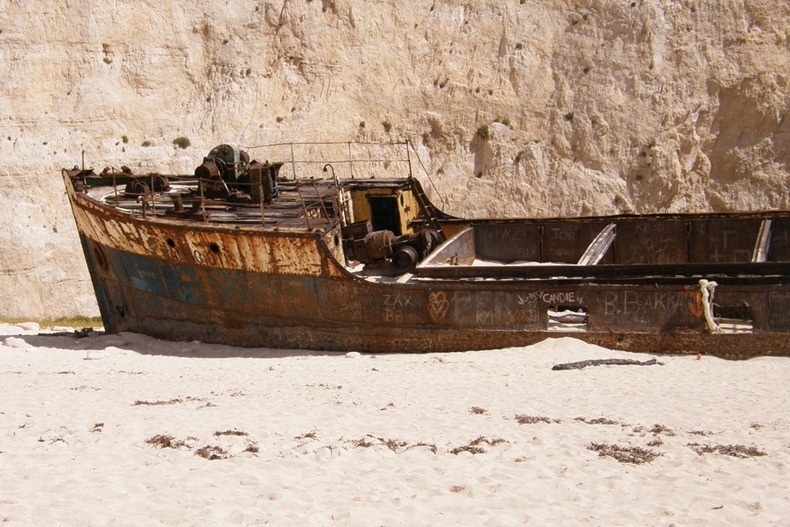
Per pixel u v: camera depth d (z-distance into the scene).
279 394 10.39
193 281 15.03
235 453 7.60
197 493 6.50
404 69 28.98
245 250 14.38
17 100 27.66
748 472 6.98
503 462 7.34
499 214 26.56
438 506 6.23
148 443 7.92
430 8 29.89
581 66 28.19
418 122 28.14
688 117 26.80
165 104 28.59
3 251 25.31
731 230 17.48
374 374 11.97
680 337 13.12
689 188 26.17
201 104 28.56
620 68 27.88
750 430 8.32
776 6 27.81
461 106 28.11
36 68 28.09
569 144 27.22
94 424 8.66
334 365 12.96
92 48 28.62
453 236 17.48
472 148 27.77
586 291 13.46
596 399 9.87
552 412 9.20
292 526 5.80
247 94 28.52
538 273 14.11
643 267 13.77
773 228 17.19
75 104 27.92
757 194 25.70
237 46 29.12
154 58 28.92
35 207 26.23
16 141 27.02
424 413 9.15
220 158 16.70
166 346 15.16
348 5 29.45
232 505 6.25
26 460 7.38
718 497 6.38
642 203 26.20
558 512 6.09
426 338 13.99
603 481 6.80
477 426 8.52
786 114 26.25
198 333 15.33
